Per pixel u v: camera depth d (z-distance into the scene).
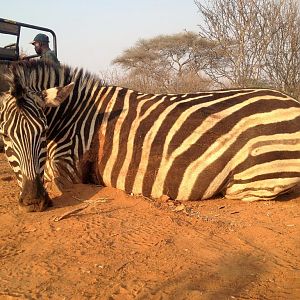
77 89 5.49
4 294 3.10
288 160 5.07
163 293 3.14
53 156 5.39
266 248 4.04
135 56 27.19
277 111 5.12
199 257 3.77
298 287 3.34
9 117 4.62
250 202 5.33
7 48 8.02
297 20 11.63
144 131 5.19
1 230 4.23
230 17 11.78
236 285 3.33
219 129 5.08
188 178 5.09
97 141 5.27
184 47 26.16
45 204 4.64
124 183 5.20
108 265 3.55
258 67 11.53
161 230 4.28
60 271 3.45
